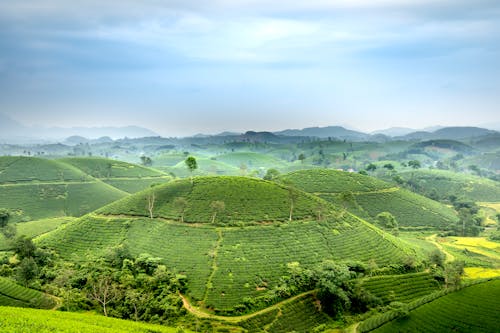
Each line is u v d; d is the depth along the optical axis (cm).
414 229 18288
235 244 10681
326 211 13262
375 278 9869
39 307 8169
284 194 14025
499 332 6994
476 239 17000
